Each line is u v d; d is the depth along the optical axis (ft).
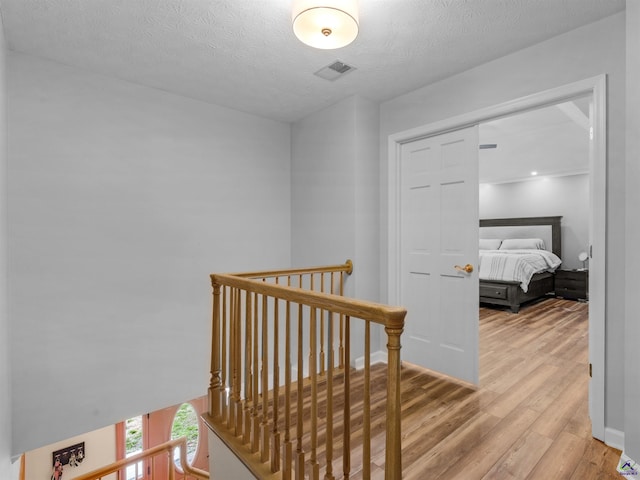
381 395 8.17
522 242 21.65
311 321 4.59
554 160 18.54
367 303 3.81
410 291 9.84
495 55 7.52
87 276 8.17
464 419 6.88
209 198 10.18
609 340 6.03
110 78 8.52
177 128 9.59
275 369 5.21
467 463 5.52
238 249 10.78
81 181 8.11
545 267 19.10
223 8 5.96
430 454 5.76
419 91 9.23
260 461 5.42
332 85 9.04
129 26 6.48
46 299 7.63
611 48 6.10
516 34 6.72
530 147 16.44
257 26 6.49
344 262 9.95
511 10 5.98
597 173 6.18
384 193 10.16
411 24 6.39
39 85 7.60
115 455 15.76
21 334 7.32
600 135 6.15
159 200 9.27
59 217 7.82
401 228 10.04
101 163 8.39
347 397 4.09
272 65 7.98
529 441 6.11
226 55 7.55
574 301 18.80
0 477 6.03
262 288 5.49
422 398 7.80
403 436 6.30
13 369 7.20
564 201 21.42
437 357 9.20
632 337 5.26
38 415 7.47
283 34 6.76
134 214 8.87
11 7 5.88
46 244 7.64
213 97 9.78
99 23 6.39
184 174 9.70
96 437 15.43
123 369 8.64
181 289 9.63
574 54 6.53
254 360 5.80
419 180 9.58
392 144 9.94
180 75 8.48
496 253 19.17
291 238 12.02
